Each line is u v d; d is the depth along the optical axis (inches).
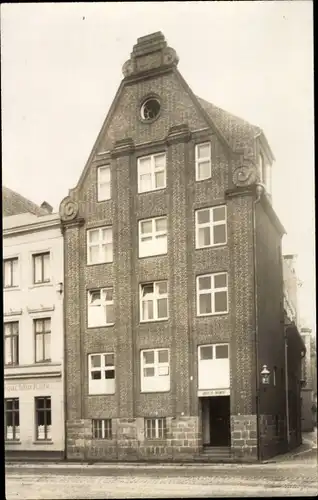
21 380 1253.7
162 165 1170.0
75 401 1201.4
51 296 1246.9
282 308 1169.4
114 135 1207.6
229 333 1087.0
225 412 1125.7
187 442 1095.6
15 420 1248.2
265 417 1077.1
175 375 1117.7
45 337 1248.2
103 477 962.7
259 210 1117.1
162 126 1170.6
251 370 1064.2
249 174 1099.3
